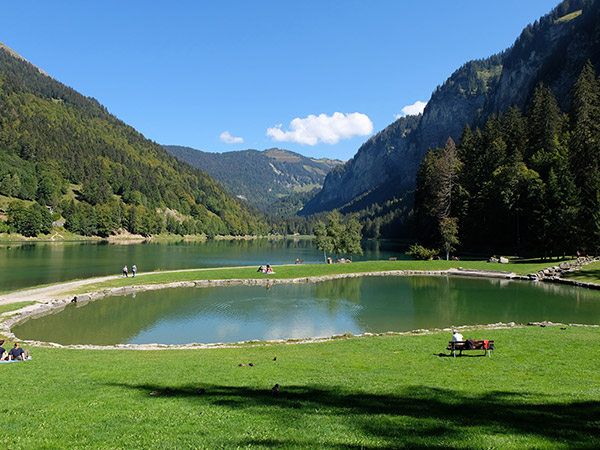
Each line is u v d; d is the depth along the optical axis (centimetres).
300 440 926
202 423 1053
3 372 1694
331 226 8181
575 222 6781
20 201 16188
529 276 6025
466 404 1213
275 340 2719
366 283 5731
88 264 7781
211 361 1966
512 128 10112
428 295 4762
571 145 7944
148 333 3095
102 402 1252
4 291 4741
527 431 971
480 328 2912
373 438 934
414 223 12281
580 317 3534
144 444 916
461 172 10544
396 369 1753
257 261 9362
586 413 1104
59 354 2159
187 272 6031
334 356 2052
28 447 901
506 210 8869
